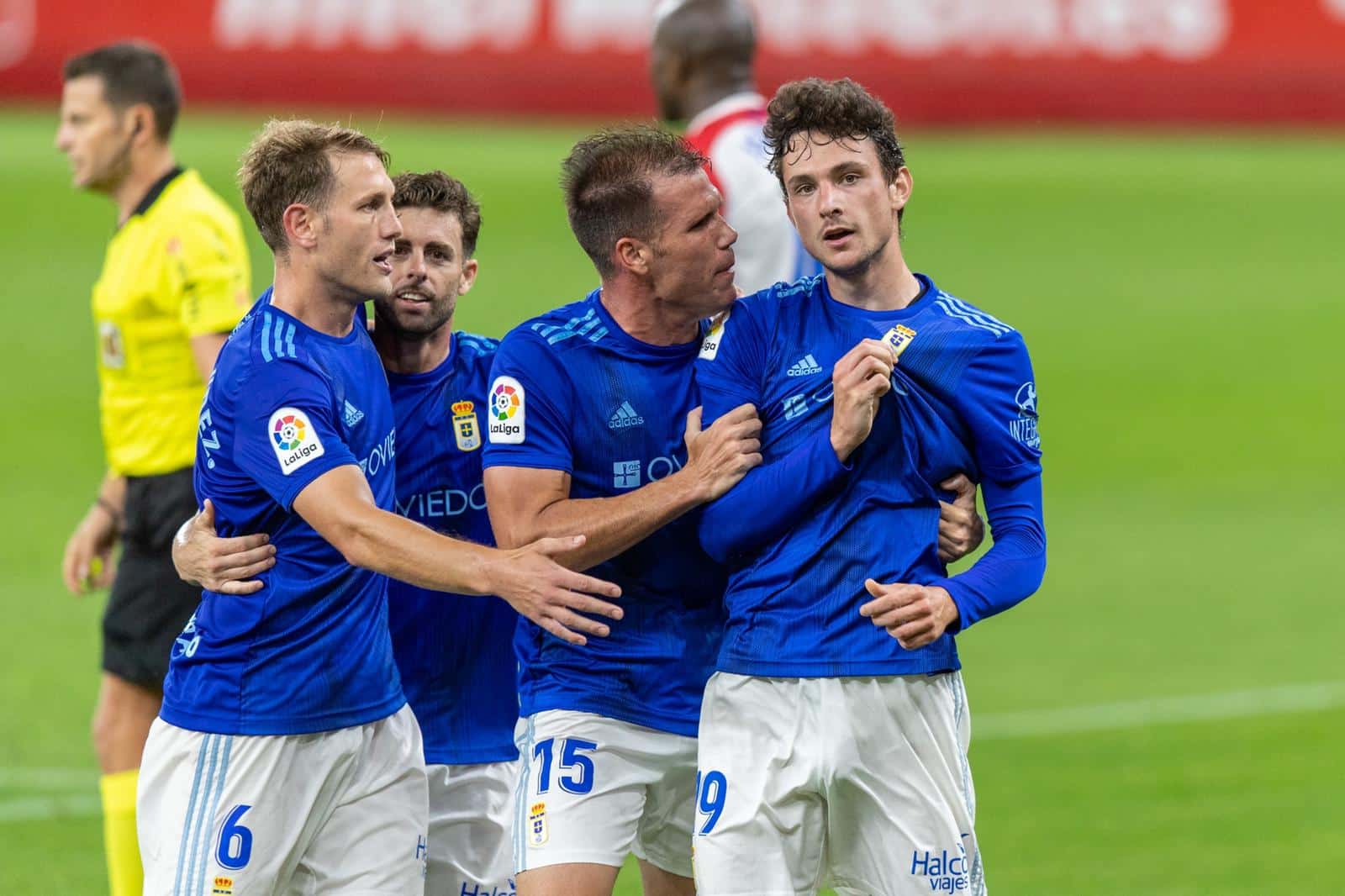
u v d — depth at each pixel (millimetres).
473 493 14492
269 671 12602
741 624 12875
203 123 78250
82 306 54625
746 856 12641
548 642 13883
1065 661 27812
